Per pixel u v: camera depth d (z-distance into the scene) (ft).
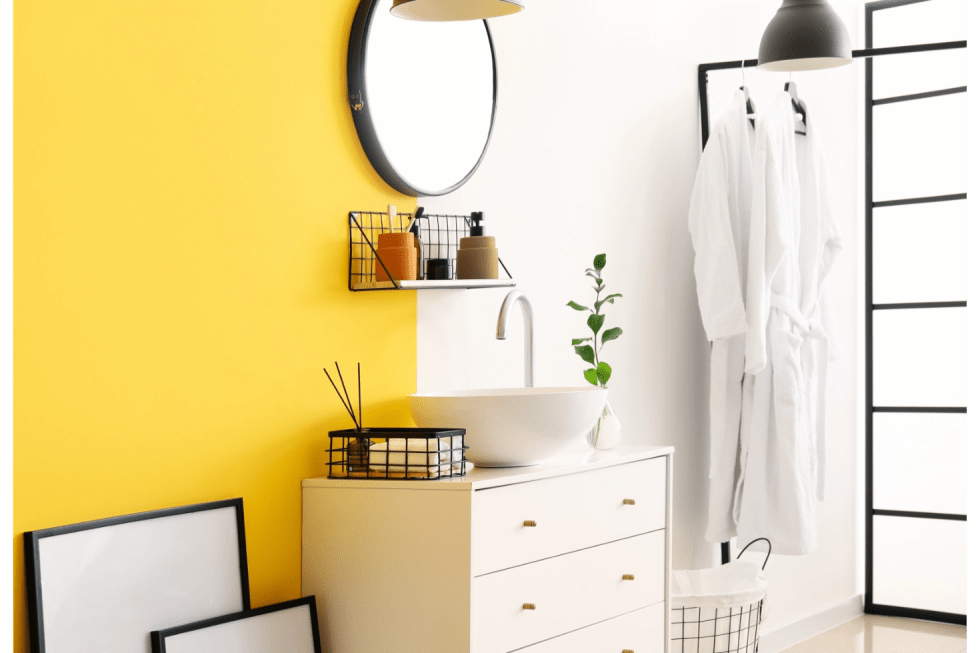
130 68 5.42
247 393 6.07
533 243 8.55
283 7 6.32
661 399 10.17
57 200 5.07
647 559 7.55
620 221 9.63
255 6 6.14
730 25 11.57
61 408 5.09
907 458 13.70
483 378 7.98
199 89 5.79
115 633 5.19
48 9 5.03
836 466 13.30
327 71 6.63
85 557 5.08
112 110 5.33
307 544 6.32
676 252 10.48
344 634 6.17
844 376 13.53
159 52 5.57
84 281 5.19
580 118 9.12
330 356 6.63
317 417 6.53
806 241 10.44
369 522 6.10
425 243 7.41
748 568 9.55
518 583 6.20
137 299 5.45
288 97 6.35
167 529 5.51
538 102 8.63
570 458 7.23
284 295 6.31
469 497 5.80
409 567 5.97
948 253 13.39
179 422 5.67
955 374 13.30
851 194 13.79
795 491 9.68
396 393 7.14
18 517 4.88
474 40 7.74
